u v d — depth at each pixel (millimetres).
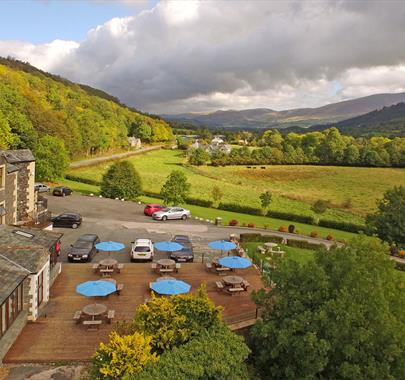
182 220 45344
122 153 134625
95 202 51688
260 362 16141
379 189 91312
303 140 159500
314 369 13898
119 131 147250
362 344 14703
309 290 15961
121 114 189875
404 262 37562
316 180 102875
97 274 24188
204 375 12117
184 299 15742
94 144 113875
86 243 28281
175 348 13227
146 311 15156
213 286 23516
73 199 52562
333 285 16031
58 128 86938
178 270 25906
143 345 12672
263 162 128750
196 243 34438
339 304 14664
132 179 56344
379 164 122750
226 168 119188
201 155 122375
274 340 15523
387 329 14367
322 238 43938
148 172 97438
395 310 15867
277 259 18594
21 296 17391
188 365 12078
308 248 38406
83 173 80000
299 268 16984
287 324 15203
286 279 16781
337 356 14836
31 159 34906
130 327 15281
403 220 38625
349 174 111188
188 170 108438
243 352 13555
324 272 16016
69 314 18625
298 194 82625
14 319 16625
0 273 16297
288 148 136875
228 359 12820
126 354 12203
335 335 14328
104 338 16547
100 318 18219
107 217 43188
